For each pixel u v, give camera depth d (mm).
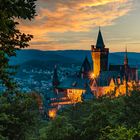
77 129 81000
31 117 62219
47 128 84438
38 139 81062
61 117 85812
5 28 10867
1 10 10734
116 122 70250
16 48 11414
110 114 76250
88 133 76312
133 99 74062
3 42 11242
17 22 11250
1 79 11523
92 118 77812
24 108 58219
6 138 40031
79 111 108125
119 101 80438
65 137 81750
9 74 11570
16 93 12164
